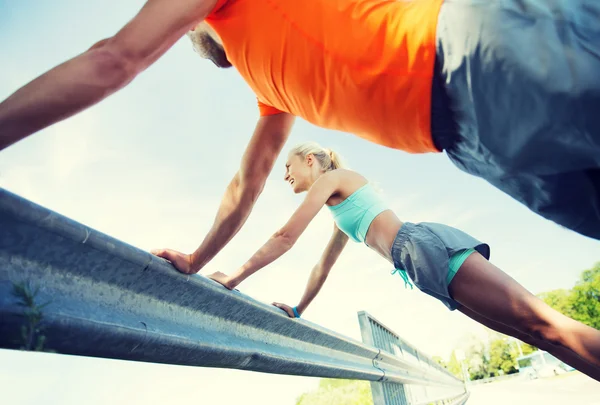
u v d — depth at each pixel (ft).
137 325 3.18
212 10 2.95
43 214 2.36
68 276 2.74
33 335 2.18
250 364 5.13
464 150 2.85
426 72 2.61
